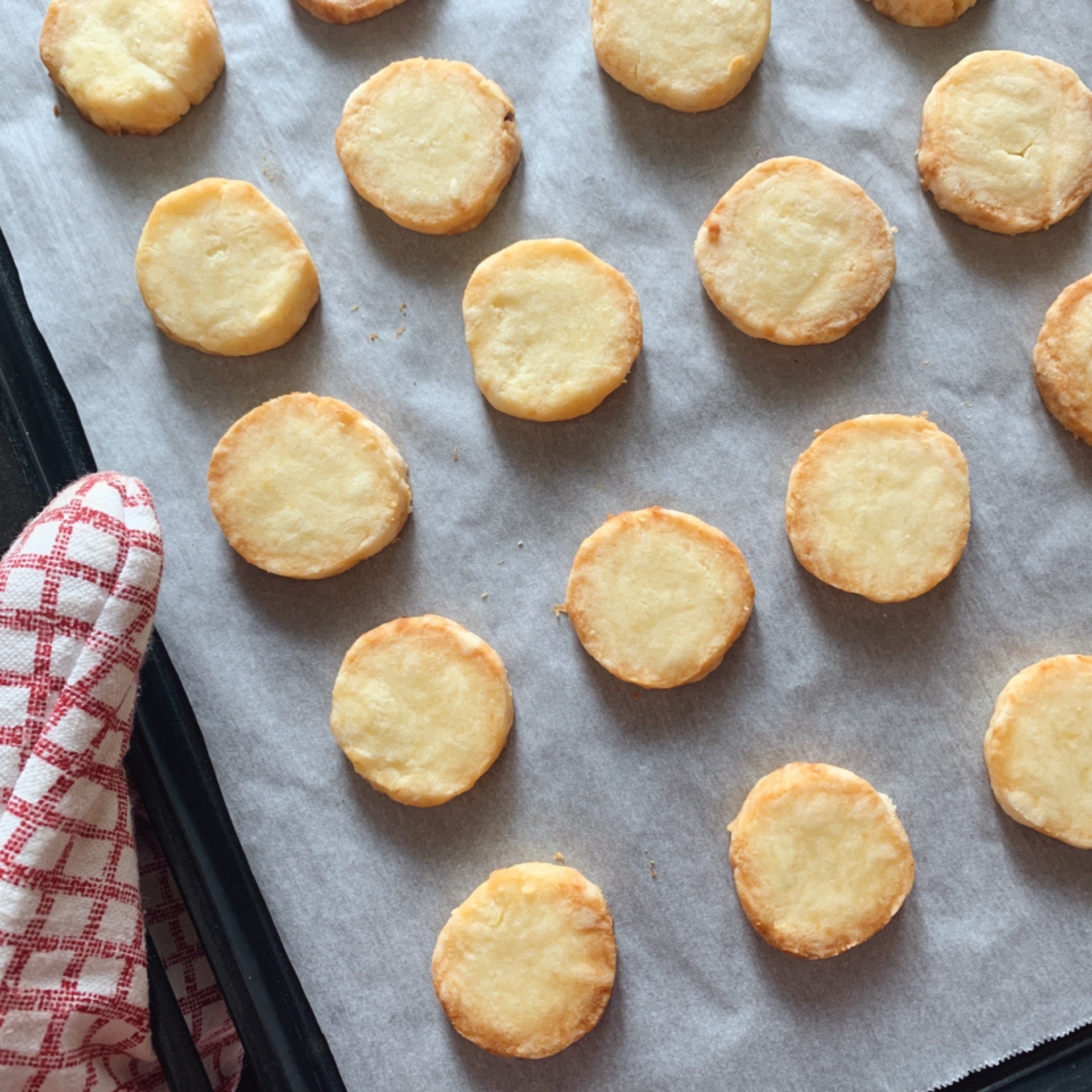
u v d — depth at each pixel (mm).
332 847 314
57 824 282
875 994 305
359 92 334
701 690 318
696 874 311
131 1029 292
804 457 319
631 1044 306
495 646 322
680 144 337
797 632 320
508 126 332
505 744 318
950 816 312
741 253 326
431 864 314
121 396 331
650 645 315
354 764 313
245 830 313
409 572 325
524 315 326
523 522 326
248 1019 308
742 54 330
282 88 343
